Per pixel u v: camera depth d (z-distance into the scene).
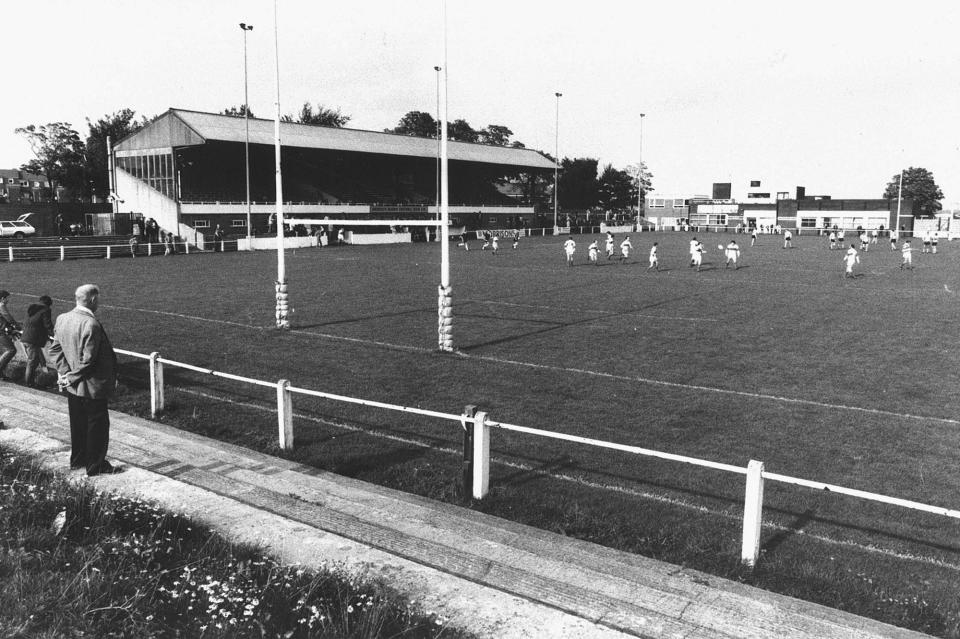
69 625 5.45
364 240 74.00
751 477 7.57
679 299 31.14
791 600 6.64
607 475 10.70
